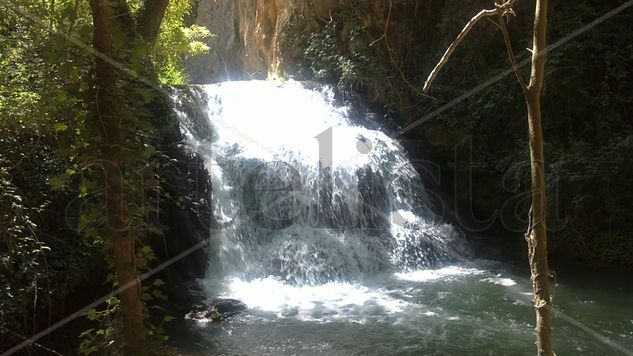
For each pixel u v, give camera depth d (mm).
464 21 11078
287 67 12766
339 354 5691
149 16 6992
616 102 9539
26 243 5039
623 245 8711
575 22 9711
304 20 12602
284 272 8133
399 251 8906
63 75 3557
